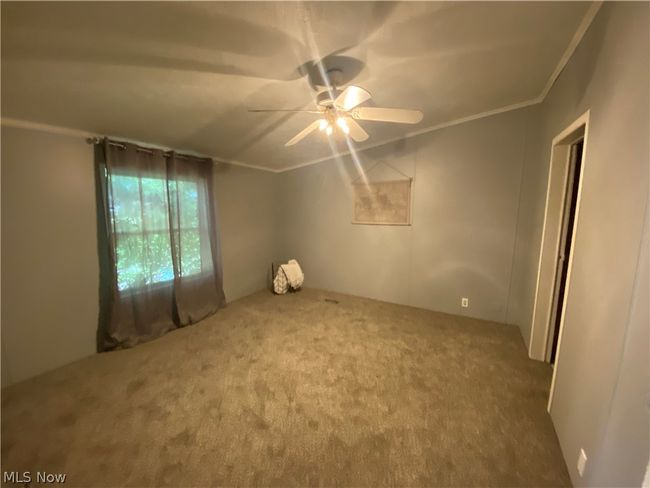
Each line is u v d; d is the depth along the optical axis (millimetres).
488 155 3152
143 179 2838
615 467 1016
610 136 1258
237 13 1286
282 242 4891
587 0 1371
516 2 1371
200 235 3473
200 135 2861
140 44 1438
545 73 2176
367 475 1453
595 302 1292
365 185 4004
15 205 2127
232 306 3875
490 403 1960
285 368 2398
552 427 1738
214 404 1967
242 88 1991
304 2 1252
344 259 4348
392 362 2479
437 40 1655
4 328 2121
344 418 1834
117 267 2656
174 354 2629
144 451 1593
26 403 1968
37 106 1959
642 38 1020
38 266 2262
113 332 2654
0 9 1121
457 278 3488
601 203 1312
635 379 930
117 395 2059
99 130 2455
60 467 1498
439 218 3520
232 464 1515
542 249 2393
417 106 2734
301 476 1450
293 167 4629
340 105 1802
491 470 1469
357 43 1619
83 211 2498
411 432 1718
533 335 2500
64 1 1110
